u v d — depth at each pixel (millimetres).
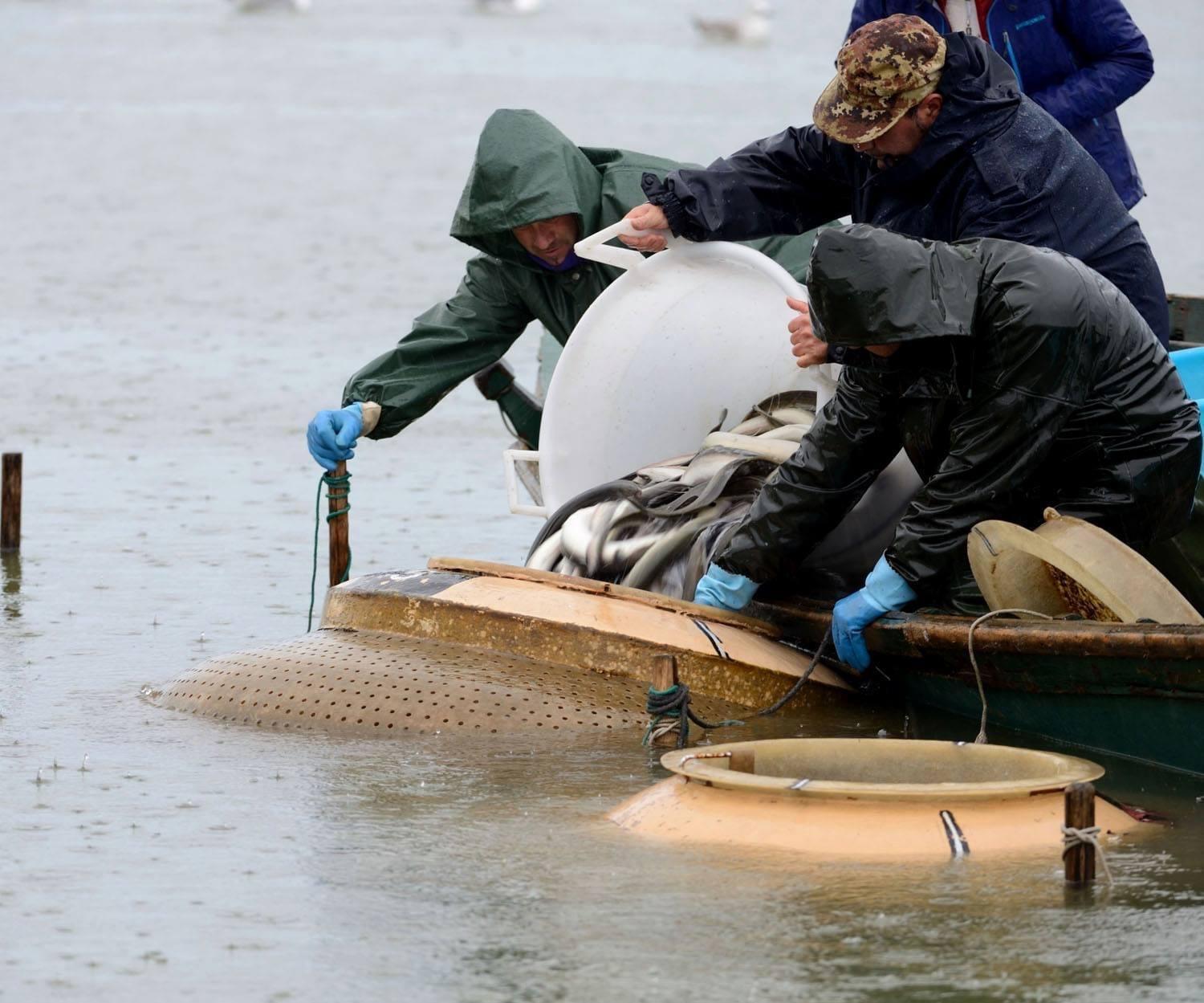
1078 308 22797
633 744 23250
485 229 31172
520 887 17828
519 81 185875
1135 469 23750
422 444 49406
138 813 20359
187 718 24641
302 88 182750
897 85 25141
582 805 20500
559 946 16375
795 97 162375
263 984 15844
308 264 84938
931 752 20219
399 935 16766
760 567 25703
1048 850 18391
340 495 31453
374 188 112688
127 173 119688
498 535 37531
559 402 31016
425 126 146000
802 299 28312
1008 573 23406
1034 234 25938
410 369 32406
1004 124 25766
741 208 29141
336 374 59375
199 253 88125
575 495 31234
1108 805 19891
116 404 54094
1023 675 22984
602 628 25062
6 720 24438
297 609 31531
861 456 24953
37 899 17812
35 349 63906
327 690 24562
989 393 23016
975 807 18828
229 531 38312
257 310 72812
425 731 23781
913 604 24781
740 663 25141
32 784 21500
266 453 47062
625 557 27609
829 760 20328
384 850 19000
